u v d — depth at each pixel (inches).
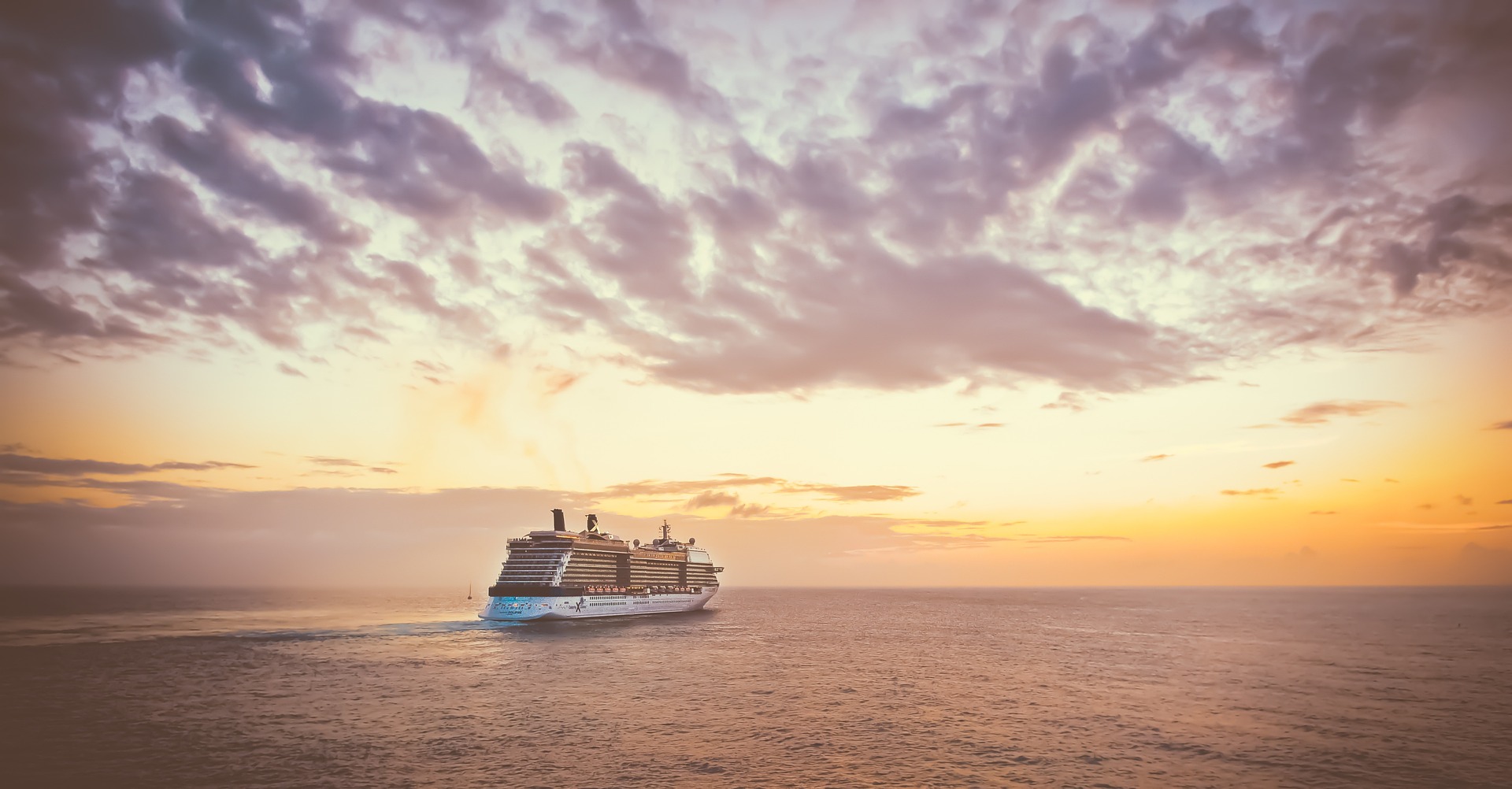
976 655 5083.7
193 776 2156.7
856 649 5423.2
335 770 2217.0
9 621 7642.7
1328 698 3435.0
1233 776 2229.3
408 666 4274.1
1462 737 2684.5
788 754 2411.4
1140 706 3216.0
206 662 4421.8
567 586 6496.1
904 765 2299.5
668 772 2220.7
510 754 2400.3
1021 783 2145.7
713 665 4414.4
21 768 2239.2
